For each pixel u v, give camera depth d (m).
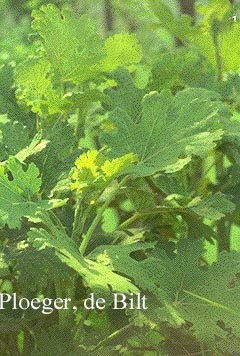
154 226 1.67
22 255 1.52
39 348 1.56
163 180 1.63
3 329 1.60
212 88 1.82
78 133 1.67
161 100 1.53
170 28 1.88
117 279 1.34
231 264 1.51
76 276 1.56
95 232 1.77
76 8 4.50
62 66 1.60
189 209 1.55
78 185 1.44
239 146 1.63
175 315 1.42
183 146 1.49
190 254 1.52
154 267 1.50
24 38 5.27
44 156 1.54
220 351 1.57
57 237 1.37
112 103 1.63
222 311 1.46
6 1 5.73
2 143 1.55
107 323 1.69
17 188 1.41
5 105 1.67
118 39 1.66
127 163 1.41
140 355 1.63
